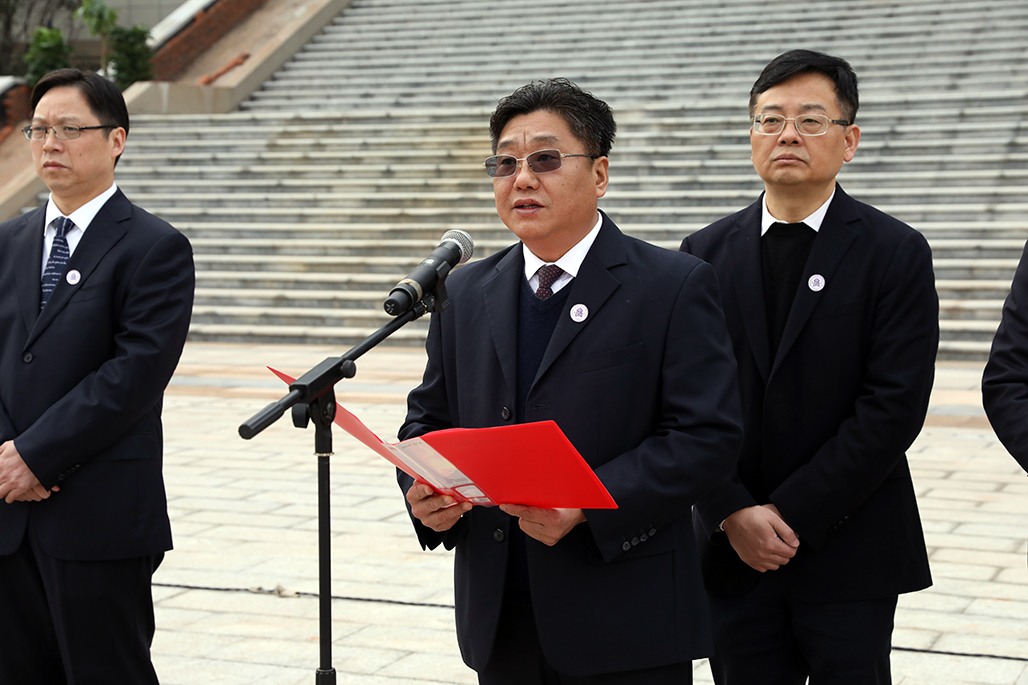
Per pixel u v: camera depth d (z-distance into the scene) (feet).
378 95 62.90
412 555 19.42
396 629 16.03
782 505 10.30
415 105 61.52
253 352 41.83
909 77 53.36
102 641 11.16
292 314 44.73
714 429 8.73
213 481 24.59
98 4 65.57
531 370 9.21
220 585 17.89
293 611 16.79
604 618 8.73
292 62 69.46
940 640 15.17
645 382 8.98
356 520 21.54
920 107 49.55
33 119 11.61
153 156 57.77
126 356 11.14
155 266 11.50
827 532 10.44
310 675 14.37
